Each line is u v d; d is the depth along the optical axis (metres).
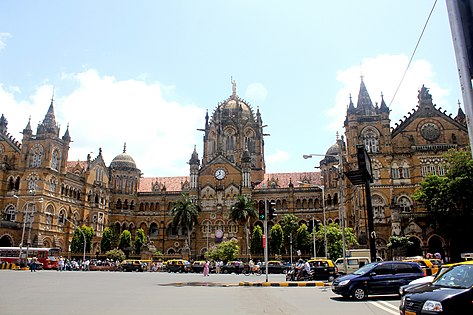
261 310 20.64
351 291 25.98
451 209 63.84
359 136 81.88
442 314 12.79
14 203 87.50
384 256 71.75
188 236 96.69
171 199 115.00
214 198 108.31
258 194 109.75
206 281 45.28
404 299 14.92
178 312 19.47
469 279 14.58
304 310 20.88
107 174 111.44
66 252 92.25
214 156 112.56
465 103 5.79
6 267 73.88
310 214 105.50
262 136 126.50
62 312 18.77
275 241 92.75
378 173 77.06
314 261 46.38
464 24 6.03
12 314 17.89
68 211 94.50
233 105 125.25
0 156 92.81
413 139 78.50
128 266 78.75
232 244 87.19
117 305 21.94
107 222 109.25
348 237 75.06
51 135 90.88
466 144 76.50
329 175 104.94
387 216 74.31
